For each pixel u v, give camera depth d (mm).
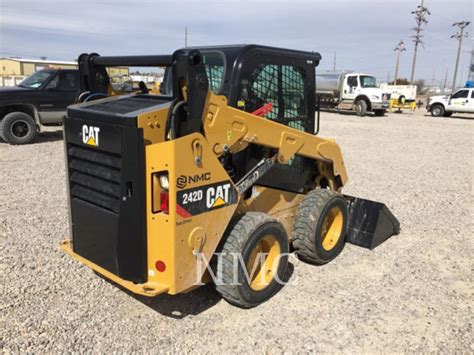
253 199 3961
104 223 3248
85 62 3916
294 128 4340
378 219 5215
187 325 3467
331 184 5008
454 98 26172
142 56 3355
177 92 2947
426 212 6746
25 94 11445
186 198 3004
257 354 3143
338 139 15000
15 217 5883
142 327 3422
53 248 4867
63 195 7020
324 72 27703
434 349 3271
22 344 3156
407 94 30438
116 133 2973
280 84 4090
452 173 9797
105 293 3922
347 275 4449
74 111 3332
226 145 3326
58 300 3777
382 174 9516
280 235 3816
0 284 4020
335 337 3379
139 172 2965
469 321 3660
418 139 15516
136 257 3127
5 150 10844
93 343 3199
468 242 5492
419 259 4922
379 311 3775
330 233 4828
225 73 3650
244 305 3637
